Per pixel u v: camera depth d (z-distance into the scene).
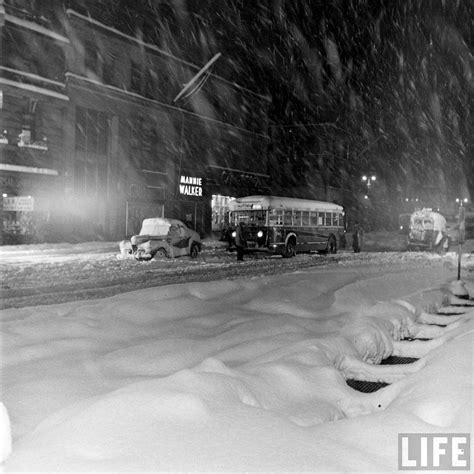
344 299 11.62
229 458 3.39
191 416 4.06
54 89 33.97
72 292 13.98
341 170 69.31
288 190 68.25
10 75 31.39
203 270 20.06
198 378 4.74
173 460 3.36
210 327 9.09
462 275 18.75
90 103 36.59
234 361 6.62
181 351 7.10
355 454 3.56
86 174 37.38
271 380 5.48
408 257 29.84
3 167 31.16
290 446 3.60
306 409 5.00
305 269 19.88
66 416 4.31
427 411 4.54
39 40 33.00
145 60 41.66
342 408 5.48
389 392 5.59
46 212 34.12
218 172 50.00
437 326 10.03
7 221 32.06
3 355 6.65
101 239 38.31
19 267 20.09
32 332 7.82
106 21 38.28
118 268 20.30
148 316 9.52
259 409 4.34
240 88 52.69
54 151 34.66
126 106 39.34
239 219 27.95
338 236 33.31
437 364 5.68
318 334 8.40
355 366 7.09
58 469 3.30
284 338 7.73
